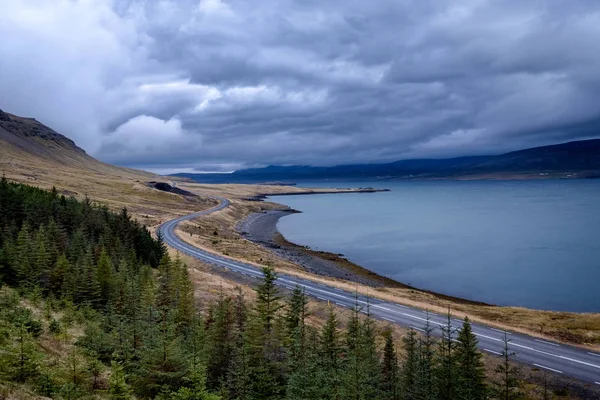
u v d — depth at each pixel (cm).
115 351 2991
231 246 12625
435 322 5756
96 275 5231
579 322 5734
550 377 4081
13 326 2788
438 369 3538
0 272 5347
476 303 8294
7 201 8019
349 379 2775
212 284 7069
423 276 10569
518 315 6256
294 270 9675
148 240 9181
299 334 3947
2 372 2162
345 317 5959
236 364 3075
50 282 5400
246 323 3884
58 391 2211
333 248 14550
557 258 12238
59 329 3522
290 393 2761
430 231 18050
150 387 2625
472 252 13450
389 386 3581
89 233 8444
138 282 5153
